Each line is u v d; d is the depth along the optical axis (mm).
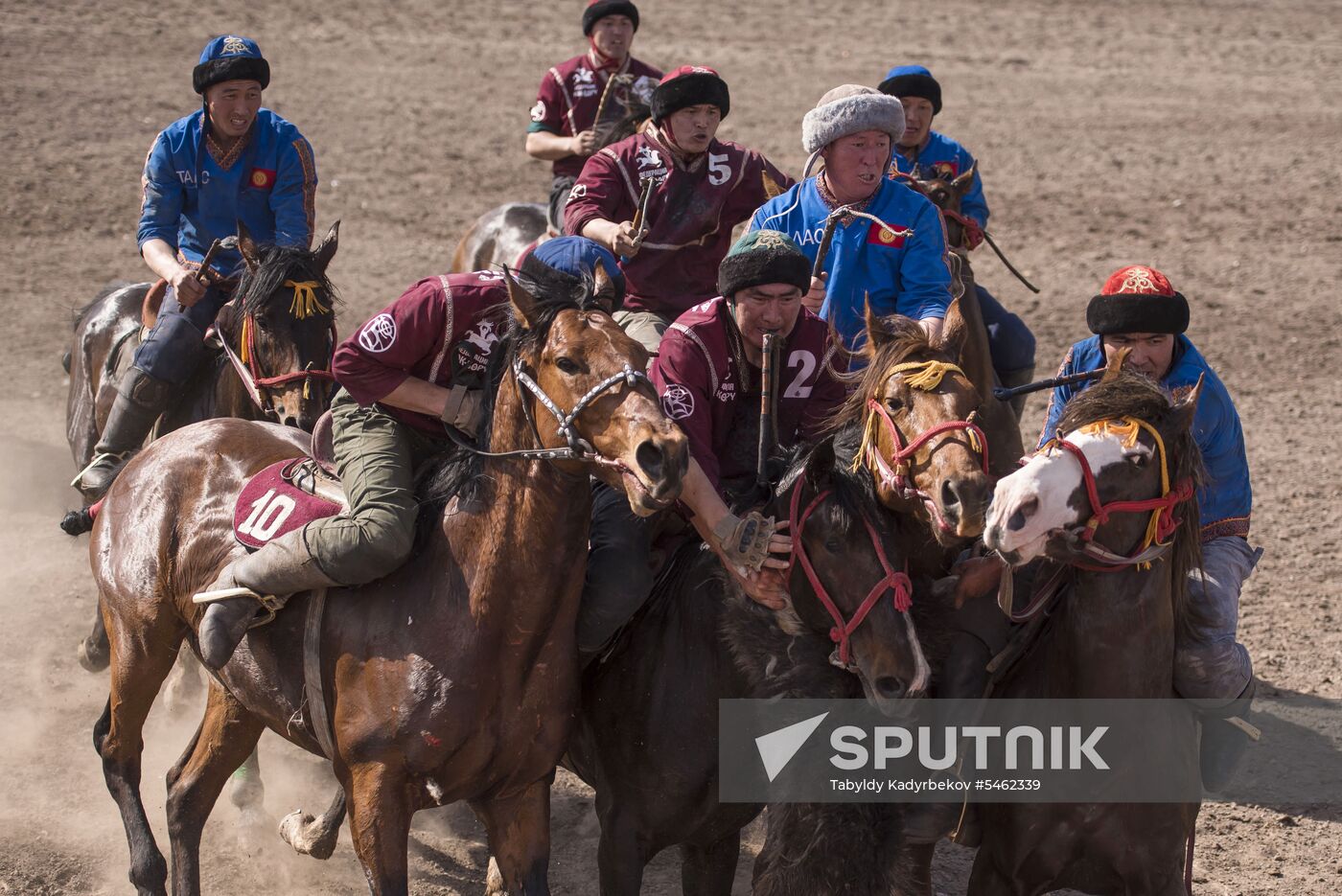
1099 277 27562
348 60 43250
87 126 34125
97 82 37844
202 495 9078
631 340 7348
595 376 7207
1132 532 7426
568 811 11414
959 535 6836
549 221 17406
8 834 10492
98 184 30234
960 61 48250
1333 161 37188
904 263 9961
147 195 12438
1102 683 7746
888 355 7324
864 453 7352
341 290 24656
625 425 7062
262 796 10812
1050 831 8039
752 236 8047
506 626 7816
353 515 8039
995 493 7305
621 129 13578
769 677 7672
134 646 9227
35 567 15500
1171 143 38812
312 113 37125
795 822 7621
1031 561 8219
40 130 33500
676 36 48375
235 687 8930
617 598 8180
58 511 17016
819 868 7535
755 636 7703
